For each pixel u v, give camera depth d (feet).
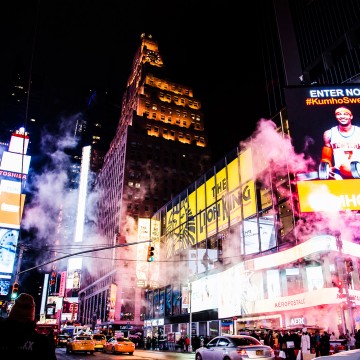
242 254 132.87
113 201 355.97
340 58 302.25
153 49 444.96
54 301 418.92
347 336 71.36
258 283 117.19
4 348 11.13
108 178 402.52
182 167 353.92
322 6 333.01
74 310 394.52
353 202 102.78
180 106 388.57
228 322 130.21
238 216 139.03
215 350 51.88
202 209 168.96
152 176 338.13
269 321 111.04
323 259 99.09
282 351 64.34
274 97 340.80
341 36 301.22
